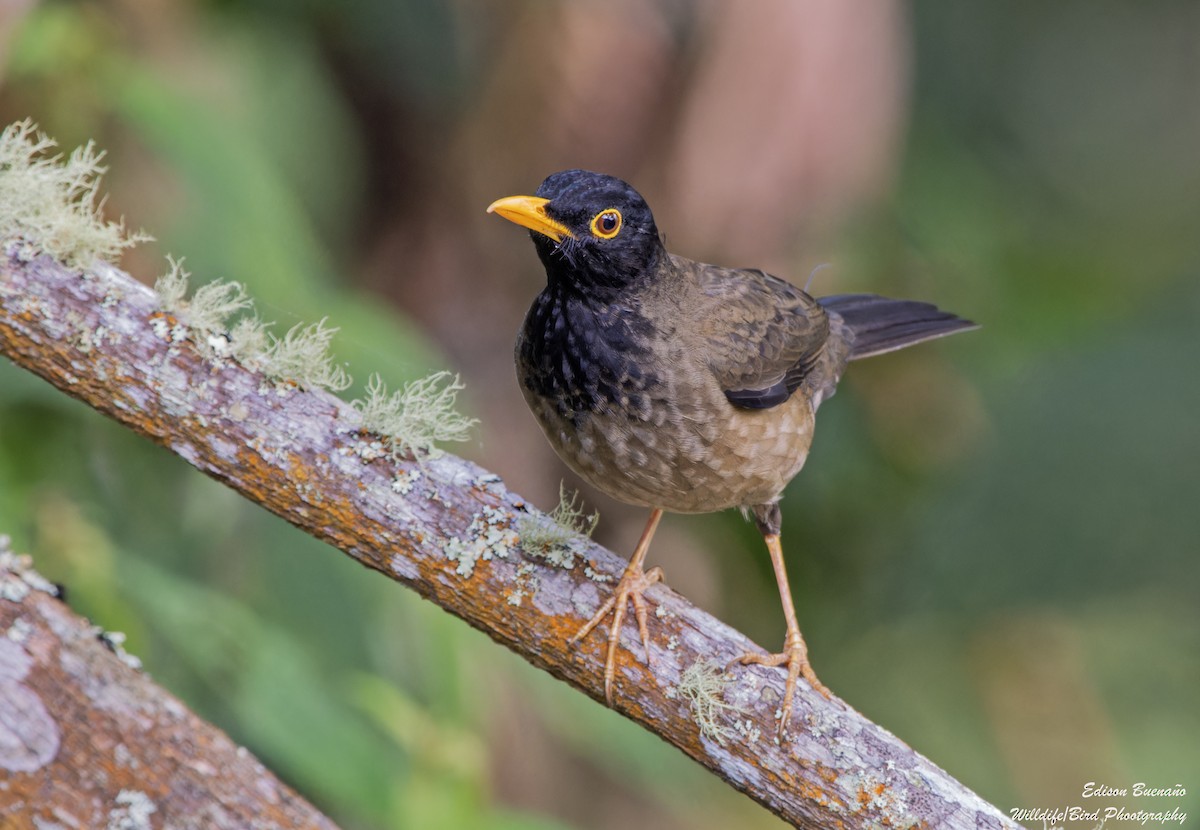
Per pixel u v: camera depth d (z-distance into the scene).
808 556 12.84
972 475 12.85
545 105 11.25
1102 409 13.02
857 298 10.97
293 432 6.51
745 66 10.32
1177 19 16.03
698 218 10.80
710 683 6.46
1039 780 12.88
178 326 6.47
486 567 6.61
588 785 11.41
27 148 6.44
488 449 11.80
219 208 9.59
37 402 9.00
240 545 9.62
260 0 11.86
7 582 5.87
